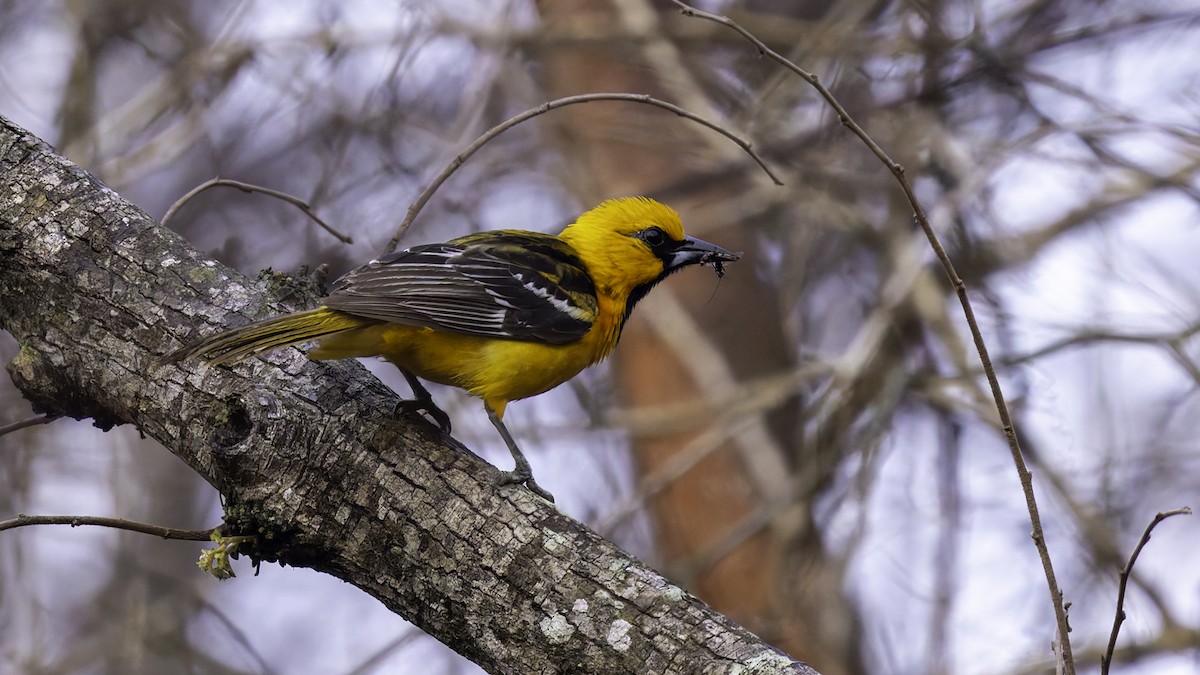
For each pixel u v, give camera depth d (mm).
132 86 16609
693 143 14305
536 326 8078
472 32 13430
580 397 13859
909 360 12797
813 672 5391
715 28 14164
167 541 15000
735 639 5633
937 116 13336
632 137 14320
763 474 14570
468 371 7984
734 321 16281
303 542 6422
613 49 14164
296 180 15445
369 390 6746
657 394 15961
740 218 14055
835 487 12984
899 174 5992
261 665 13156
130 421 6973
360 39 13672
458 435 12930
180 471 15398
